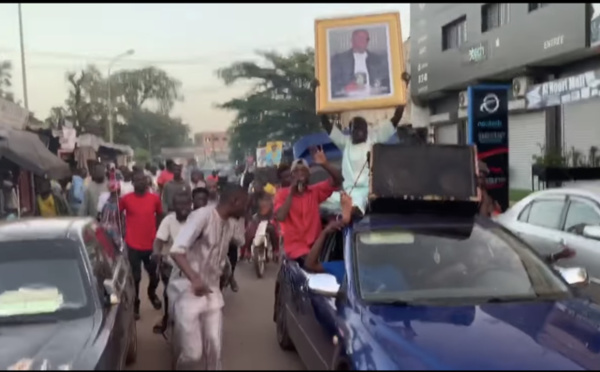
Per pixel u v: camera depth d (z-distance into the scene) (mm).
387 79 5168
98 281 4930
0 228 5367
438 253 4547
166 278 6406
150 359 5070
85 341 4098
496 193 8836
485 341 3441
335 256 5379
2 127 9211
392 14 5137
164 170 7066
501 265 4508
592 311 4152
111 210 7422
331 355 3877
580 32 8117
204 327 4402
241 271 8297
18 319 4543
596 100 9742
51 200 9938
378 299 4156
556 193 7504
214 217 4402
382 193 4883
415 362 3150
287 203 5824
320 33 5039
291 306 5215
